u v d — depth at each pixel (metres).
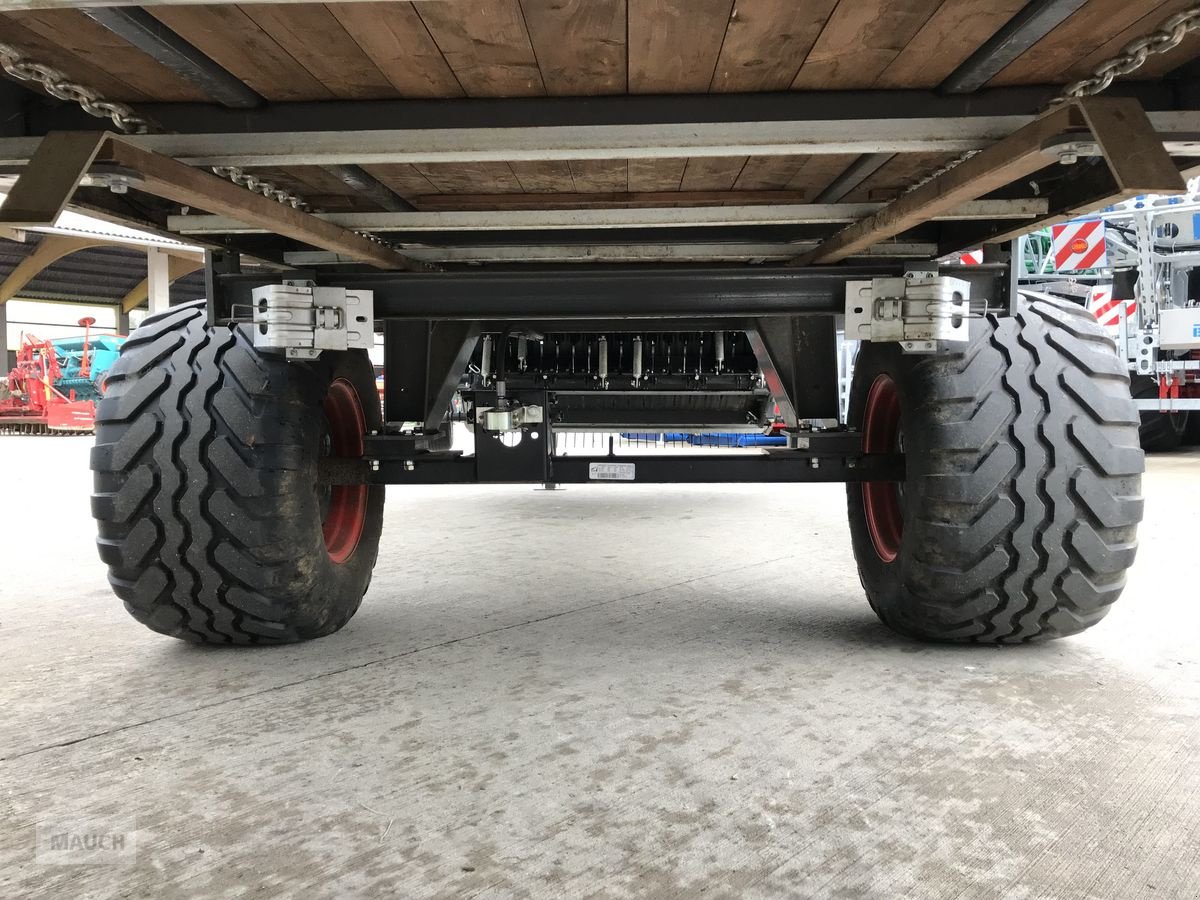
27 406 19.53
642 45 1.39
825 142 1.64
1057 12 1.24
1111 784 1.49
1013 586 2.10
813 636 2.44
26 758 1.62
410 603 2.88
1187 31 1.31
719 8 1.26
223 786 1.50
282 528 2.18
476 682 2.05
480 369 5.31
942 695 1.94
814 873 1.21
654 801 1.43
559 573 3.38
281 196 2.18
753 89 1.61
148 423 2.13
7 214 1.26
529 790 1.47
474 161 1.89
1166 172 1.21
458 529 4.62
